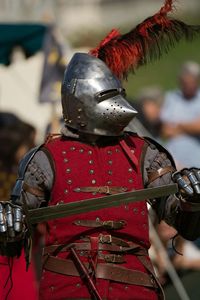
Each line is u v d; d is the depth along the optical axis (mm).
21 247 8539
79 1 32344
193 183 8492
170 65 29672
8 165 13914
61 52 15477
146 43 9133
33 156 8711
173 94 19625
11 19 19734
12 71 17484
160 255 13828
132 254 8562
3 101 17359
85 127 8742
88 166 8664
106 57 9117
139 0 33062
